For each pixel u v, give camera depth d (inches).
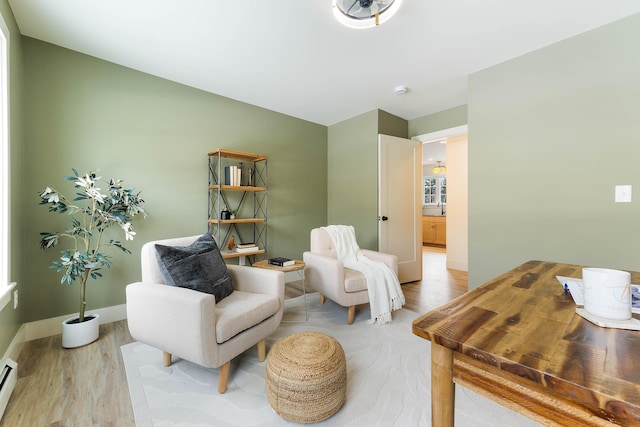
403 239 149.6
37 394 58.9
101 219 89.4
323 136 170.2
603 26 77.4
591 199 80.0
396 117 153.6
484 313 32.0
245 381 63.7
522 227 92.4
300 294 129.1
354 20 73.7
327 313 105.0
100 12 73.1
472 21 75.7
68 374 66.1
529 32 80.5
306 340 58.2
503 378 24.5
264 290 75.7
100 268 89.1
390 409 54.6
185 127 116.2
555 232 86.0
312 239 114.8
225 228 128.6
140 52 92.5
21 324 80.5
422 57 94.3
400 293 100.1
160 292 59.4
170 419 52.2
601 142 78.1
